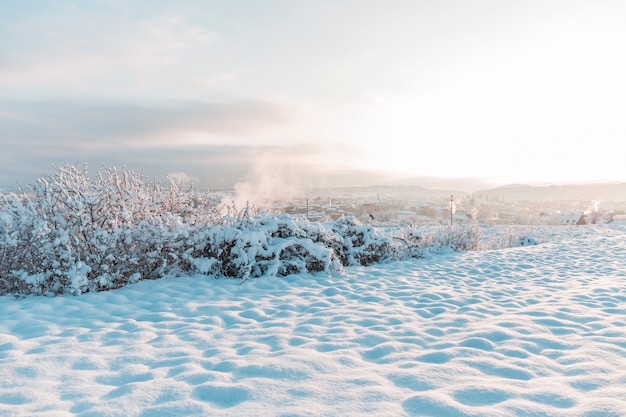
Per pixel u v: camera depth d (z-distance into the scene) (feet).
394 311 17.11
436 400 8.59
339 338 13.39
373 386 9.53
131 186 24.38
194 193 27.76
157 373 10.58
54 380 10.27
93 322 15.58
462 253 40.98
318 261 27.43
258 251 25.58
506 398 8.82
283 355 11.64
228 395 9.18
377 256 34.19
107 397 9.24
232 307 17.78
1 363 11.28
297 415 8.14
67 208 21.12
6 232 19.57
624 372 10.07
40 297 19.36
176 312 16.98
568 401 8.59
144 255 22.72
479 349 12.11
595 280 24.95
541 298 19.89
